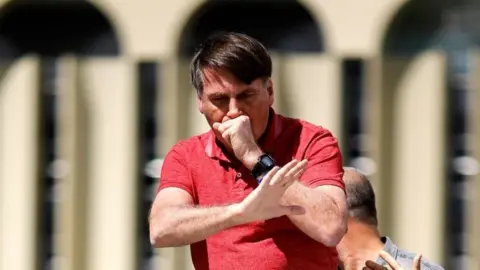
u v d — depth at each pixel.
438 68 36.75
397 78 37.12
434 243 36.81
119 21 37.91
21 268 38.38
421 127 36.94
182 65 37.84
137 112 38.03
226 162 12.27
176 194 12.28
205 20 38.53
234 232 12.20
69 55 39.84
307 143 12.34
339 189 12.14
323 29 36.81
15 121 38.19
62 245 38.41
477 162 36.44
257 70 11.73
